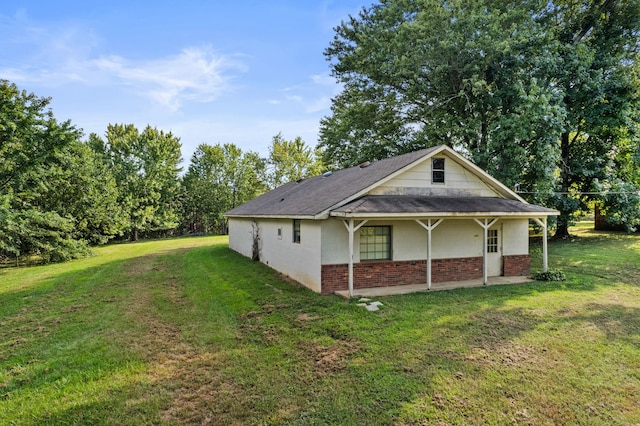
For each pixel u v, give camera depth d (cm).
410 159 1127
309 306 844
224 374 510
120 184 3541
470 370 508
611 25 1820
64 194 2386
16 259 1884
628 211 1722
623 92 1688
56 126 1912
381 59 1906
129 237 3725
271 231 1451
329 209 939
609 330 662
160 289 1092
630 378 487
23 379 504
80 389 472
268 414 411
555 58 1606
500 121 1609
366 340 623
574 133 2048
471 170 1180
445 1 1803
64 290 1126
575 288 1002
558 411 412
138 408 425
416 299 889
